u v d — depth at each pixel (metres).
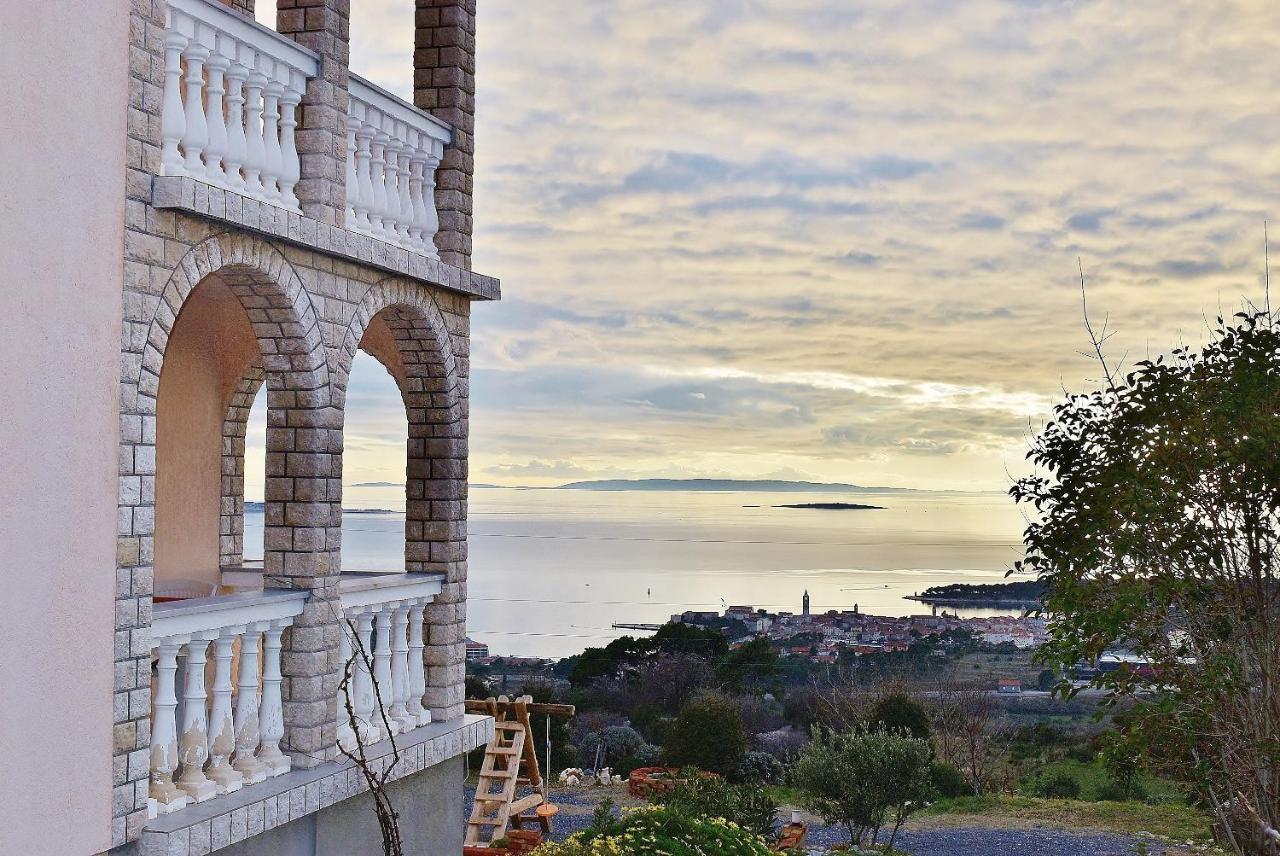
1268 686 9.08
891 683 36.88
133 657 6.68
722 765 29.03
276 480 8.50
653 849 11.16
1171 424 9.27
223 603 7.53
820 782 21.64
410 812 9.73
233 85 7.75
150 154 6.83
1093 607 9.46
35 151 6.07
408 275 9.58
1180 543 9.23
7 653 5.92
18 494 5.98
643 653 41.50
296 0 8.57
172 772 7.23
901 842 21.73
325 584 8.51
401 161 10.00
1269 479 8.99
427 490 10.62
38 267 6.10
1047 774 31.17
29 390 6.05
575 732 35.28
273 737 8.18
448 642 10.55
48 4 6.14
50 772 6.14
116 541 6.59
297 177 8.34
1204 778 9.39
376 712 9.51
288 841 8.14
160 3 6.91
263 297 8.16
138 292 6.74
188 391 11.47
